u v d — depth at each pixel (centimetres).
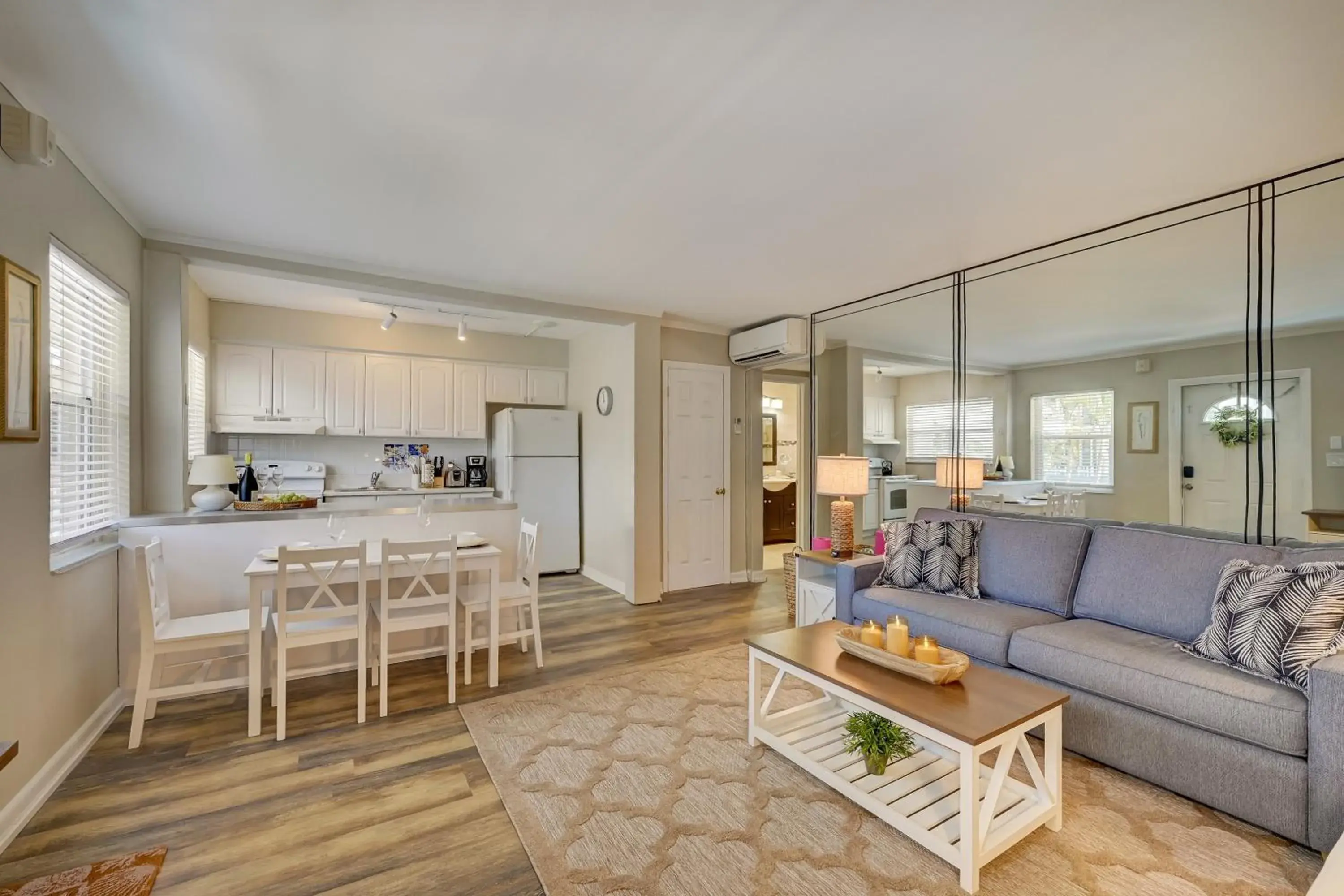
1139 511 525
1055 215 282
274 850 182
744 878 171
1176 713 201
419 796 211
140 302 303
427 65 172
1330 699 171
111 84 182
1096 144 216
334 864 177
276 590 277
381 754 240
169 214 284
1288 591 200
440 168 237
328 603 327
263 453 518
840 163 231
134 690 282
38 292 201
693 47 164
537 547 340
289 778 222
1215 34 156
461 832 192
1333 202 258
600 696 298
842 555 370
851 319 475
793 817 199
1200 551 245
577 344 604
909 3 145
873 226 296
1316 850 177
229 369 477
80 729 236
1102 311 437
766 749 245
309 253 341
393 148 221
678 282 397
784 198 264
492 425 615
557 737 255
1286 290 378
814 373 501
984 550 318
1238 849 182
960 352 424
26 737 196
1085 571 279
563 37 160
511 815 200
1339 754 168
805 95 186
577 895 165
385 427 539
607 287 412
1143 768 213
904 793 199
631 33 158
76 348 242
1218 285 380
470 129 208
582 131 209
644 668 338
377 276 372
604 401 541
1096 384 548
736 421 562
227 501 337
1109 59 167
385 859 179
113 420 279
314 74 177
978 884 166
